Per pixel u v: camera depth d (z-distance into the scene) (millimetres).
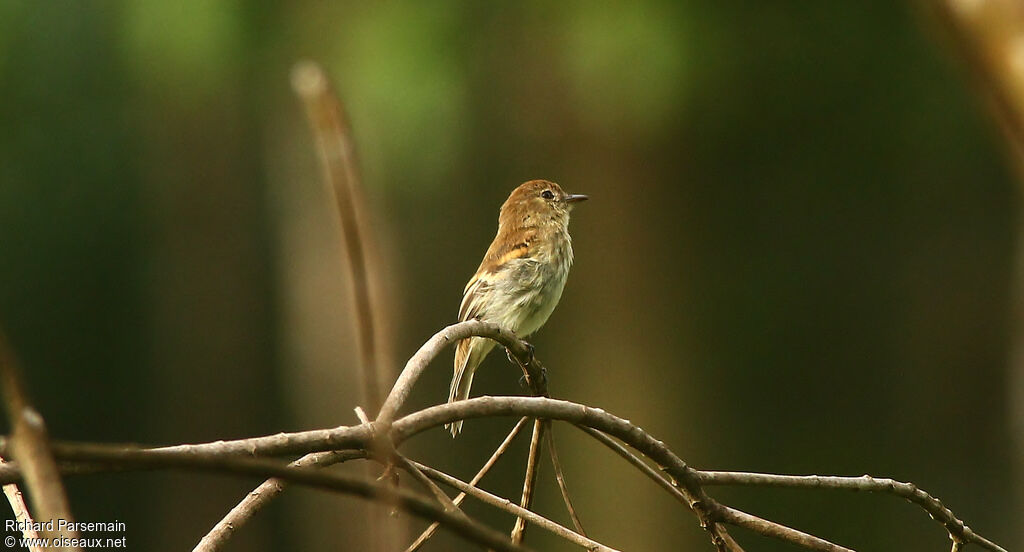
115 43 16266
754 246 17828
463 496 4434
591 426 4016
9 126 18047
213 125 20281
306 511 19188
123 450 2680
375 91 12891
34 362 21000
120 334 21547
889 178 17469
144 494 21562
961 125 15195
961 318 18766
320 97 2277
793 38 13852
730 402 17812
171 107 19266
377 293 2354
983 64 1977
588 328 15469
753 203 17266
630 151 14930
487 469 4602
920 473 18469
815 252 18609
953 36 2002
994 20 1949
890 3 14117
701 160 15867
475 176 16562
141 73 15227
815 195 17750
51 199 20203
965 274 18719
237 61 13414
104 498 21438
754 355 18406
